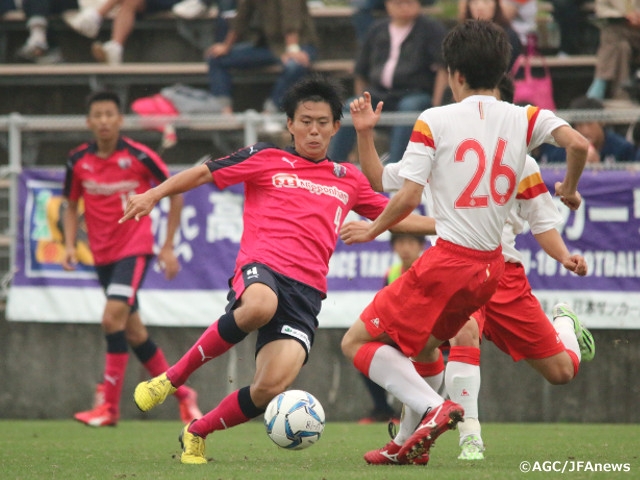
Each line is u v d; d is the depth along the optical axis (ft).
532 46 115.75
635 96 121.19
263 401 56.24
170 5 143.54
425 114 50.34
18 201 109.91
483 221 49.93
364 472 50.55
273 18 128.26
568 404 102.22
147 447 72.95
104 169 91.97
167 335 107.86
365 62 119.34
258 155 58.23
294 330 56.39
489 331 62.08
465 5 112.47
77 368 109.19
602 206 100.99
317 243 57.67
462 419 49.11
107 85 138.72
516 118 50.31
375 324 52.47
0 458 63.41
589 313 100.83
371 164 56.03
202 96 124.36
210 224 107.04
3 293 112.68
